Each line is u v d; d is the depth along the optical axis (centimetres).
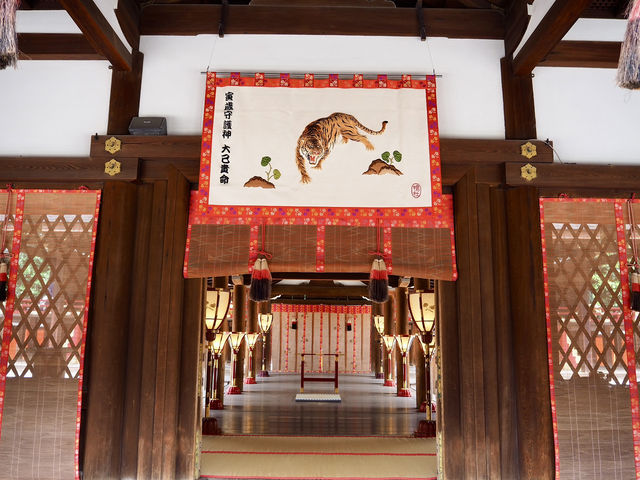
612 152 369
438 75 378
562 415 331
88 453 323
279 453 430
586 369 337
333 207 351
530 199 353
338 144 360
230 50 381
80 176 352
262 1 394
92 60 378
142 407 334
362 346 1667
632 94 378
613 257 352
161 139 359
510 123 369
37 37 367
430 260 354
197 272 350
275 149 358
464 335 343
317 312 1689
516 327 343
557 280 347
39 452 326
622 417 332
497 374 340
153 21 383
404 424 607
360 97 368
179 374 344
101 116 370
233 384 980
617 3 371
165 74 377
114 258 343
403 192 353
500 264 353
